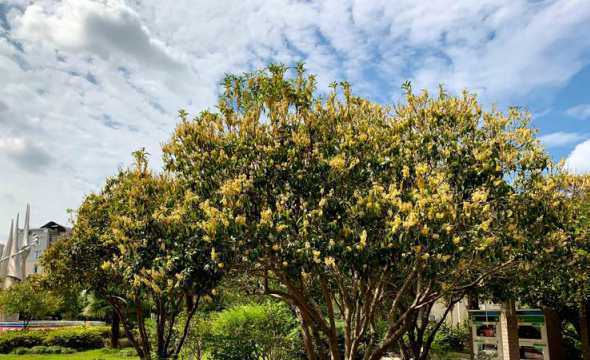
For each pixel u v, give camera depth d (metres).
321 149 8.66
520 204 8.51
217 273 7.84
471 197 8.38
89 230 13.55
